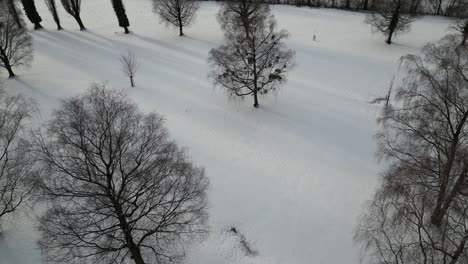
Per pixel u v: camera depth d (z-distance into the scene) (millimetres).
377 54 46250
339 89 37719
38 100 31984
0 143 23828
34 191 19422
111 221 18594
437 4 66688
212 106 33281
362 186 25109
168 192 17969
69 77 37531
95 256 18859
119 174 17531
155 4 53594
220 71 36656
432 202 17844
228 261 20703
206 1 68375
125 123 18359
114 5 50312
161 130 23812
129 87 35562
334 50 47188
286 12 62625
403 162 20438
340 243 21531
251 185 25078
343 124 31531
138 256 17344
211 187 24703
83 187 16453
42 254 18094
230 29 43688
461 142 18703
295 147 28641
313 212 23344
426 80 20625
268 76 33281
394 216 17578
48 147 18609
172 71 39625
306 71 41344
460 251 14328
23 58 39188
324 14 61812
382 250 17359
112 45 47062
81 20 57688
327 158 27594
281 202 23953
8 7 46938
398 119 21016
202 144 28484
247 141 29094
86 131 16734
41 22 56406
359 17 60375
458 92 18812
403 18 49250
